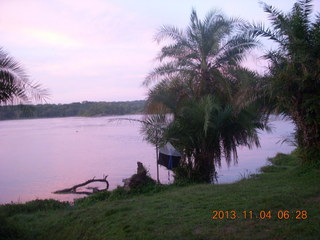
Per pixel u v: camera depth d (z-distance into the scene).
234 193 8.71
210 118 13.45
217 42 14.74
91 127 106.56
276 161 21.55
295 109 10.40
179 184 13.24
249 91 10.66
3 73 8.82
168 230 6.54
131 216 7.89
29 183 23.83
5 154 44.00
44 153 44.19
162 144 14.03
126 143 53.84
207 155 14.39
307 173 10.19
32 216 10.91
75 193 19.30
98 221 8.28
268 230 5.89
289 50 9.91
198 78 14.94
